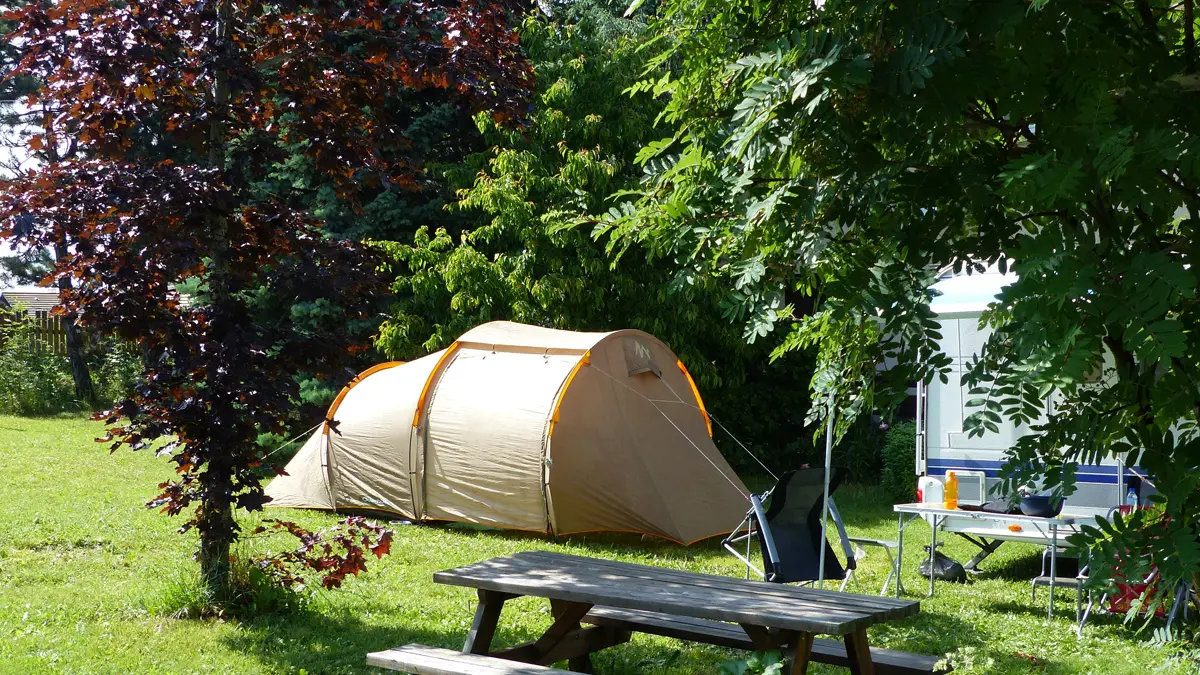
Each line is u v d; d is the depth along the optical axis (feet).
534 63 50.14
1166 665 7.93
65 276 19.08
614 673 17.46
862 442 50.42
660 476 32.45
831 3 7.50
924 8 7.01
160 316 18.83
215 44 19.39
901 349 7.68
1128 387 6.38
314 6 20.11
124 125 19.34
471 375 34.37
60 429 52.54
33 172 18.21
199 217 18.52
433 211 52.08
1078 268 5.76
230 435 18.84
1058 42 6.97
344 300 20.62
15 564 24.94
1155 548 6.10
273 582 21.29
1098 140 6.20
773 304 9.18
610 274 47.93
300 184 48.52
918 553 32.55
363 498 34.96
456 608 22.38
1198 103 6.71
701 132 8.95
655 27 9.66
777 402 54.34
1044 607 24.70
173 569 24.12
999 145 7.95
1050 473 6.40
